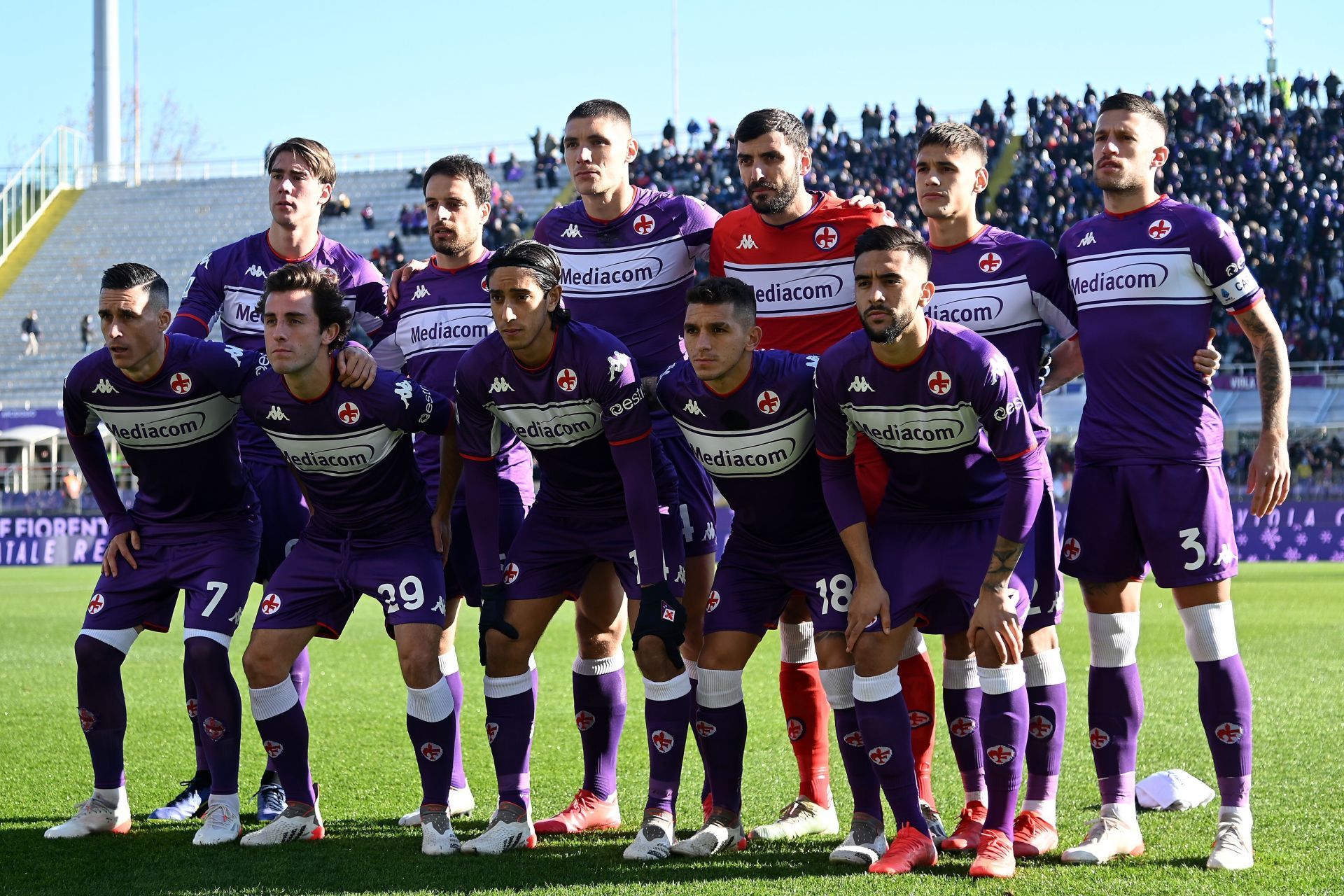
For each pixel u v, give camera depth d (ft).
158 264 106.01
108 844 13.79
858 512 12.91
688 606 15.46
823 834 14.44
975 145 14.23
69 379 14.40
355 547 14.16
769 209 14.83
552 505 14.33
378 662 29.89
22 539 73.77
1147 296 13.57
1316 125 87.15
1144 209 13.93
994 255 14.23
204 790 15.76
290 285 13.34
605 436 13.69
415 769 17.84
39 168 114.01
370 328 17.39
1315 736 18.75
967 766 13.79
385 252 94.68
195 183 114.83
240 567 14.64
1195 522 13.19
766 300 15.39
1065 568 13.82
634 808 15.60
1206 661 13.20
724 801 13.48
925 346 12.42
